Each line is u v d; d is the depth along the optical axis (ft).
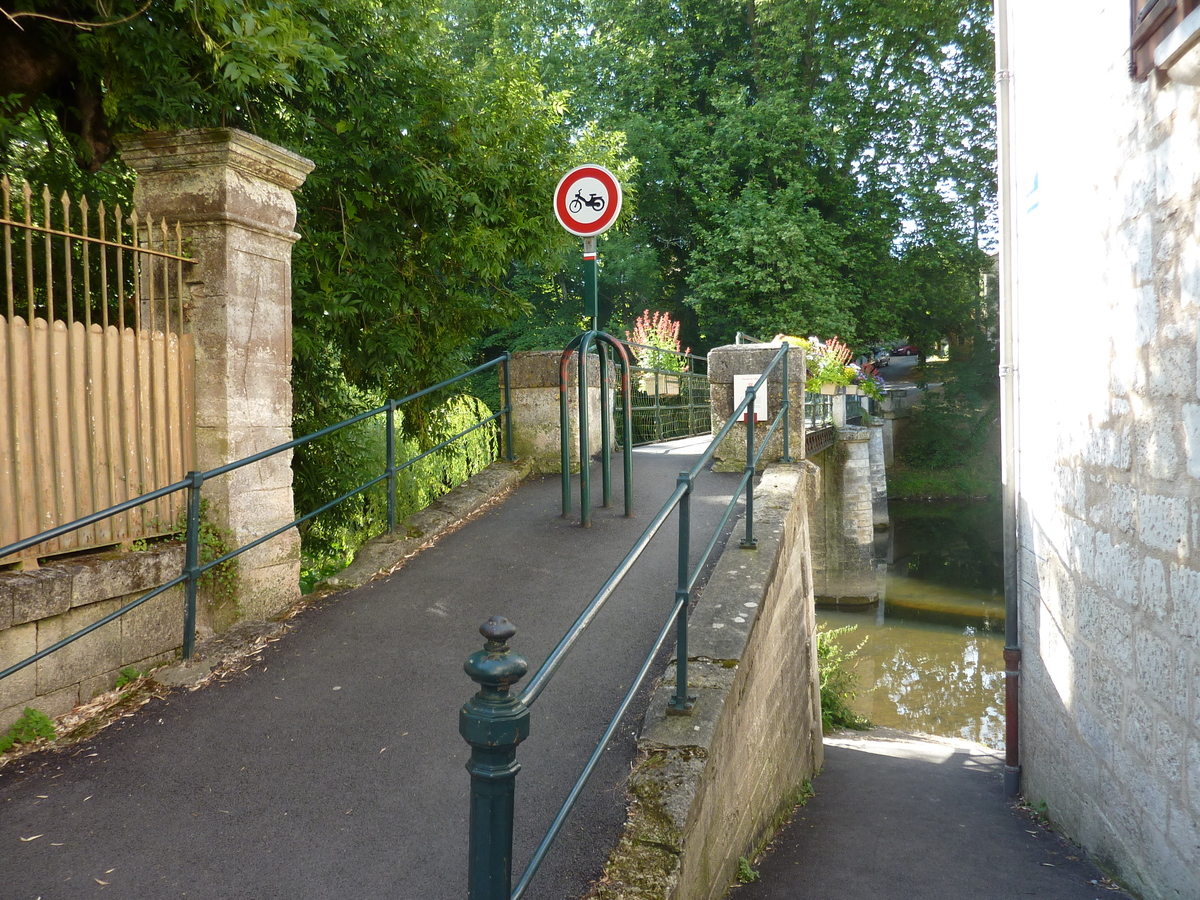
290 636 14.87
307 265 24.00
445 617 15.46
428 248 26.81
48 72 17.92
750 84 87.92
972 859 15.96
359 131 24.30
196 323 15.34
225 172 15.01
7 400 12.20
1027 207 20.24
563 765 10.67
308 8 20.35
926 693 41.27
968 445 109.91
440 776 10.63
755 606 14.82
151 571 14.10
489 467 24.64
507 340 78.02
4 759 11.28
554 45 80.69
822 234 79.41
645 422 37.73
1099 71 14.98
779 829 17.31
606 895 8.31
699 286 79.92
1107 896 13.73
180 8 14.97
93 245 19.62
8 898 8.38
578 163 29.12
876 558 75.46
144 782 10.58
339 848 9.21
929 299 95.96
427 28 26.20
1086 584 16.19
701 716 11.43
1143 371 13.17
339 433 30.19
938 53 83.10
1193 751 11.62
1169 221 12.16
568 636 7.26
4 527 12.21
